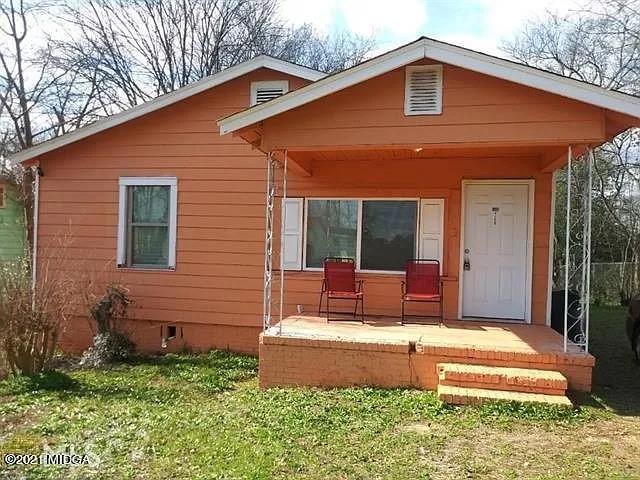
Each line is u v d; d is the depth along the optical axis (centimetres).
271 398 551
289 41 2191
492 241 782
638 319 790
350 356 600
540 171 758
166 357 811
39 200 914
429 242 787
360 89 575
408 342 591
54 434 439
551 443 414
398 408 505
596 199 1625
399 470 361
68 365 772
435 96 557
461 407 498
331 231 821
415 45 544
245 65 830
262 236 843
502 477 350
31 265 901
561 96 527
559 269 1516
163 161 874
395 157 782
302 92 569
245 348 847
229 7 2070
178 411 507
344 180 812
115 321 835
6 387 599
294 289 821
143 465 370
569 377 549
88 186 900
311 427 449
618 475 352
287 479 345
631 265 1597
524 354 557
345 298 770
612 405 521
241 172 849
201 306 859
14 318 644
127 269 882
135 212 894
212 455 386
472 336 636
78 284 871
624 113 502
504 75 523
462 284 781
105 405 530
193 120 866
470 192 788
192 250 864
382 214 804
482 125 546
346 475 352
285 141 592
